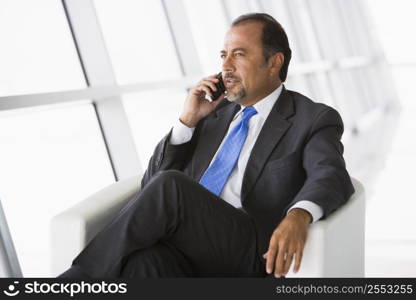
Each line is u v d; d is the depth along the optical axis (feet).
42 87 10.68
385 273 11.18
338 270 6.48
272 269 5.99
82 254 6.34
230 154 7.95
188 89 15.03
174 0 15.78
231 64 7.98
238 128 8.07
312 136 7.48
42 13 10.89
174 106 14.40
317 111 7.68
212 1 17.74
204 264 6.93
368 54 45.03
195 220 6.63
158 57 14.85
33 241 9.83
